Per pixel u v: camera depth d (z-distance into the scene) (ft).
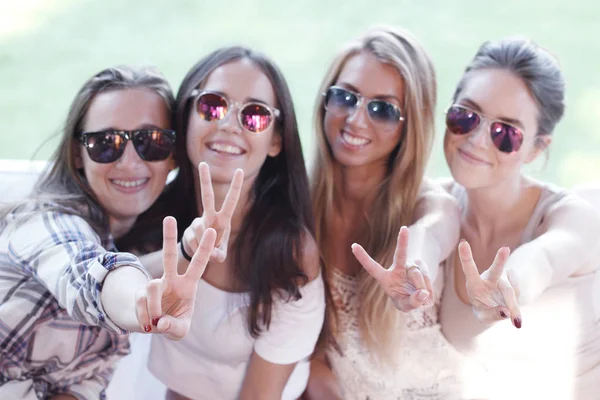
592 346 5.12
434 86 5.08
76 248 3.70
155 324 3.05
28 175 5.57
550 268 4.29
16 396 4.00
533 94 4.70
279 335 4.55
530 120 4.74
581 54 17.85
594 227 4.84
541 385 5.21
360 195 5.28
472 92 4.75
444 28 18.22
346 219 5.37
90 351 4.32
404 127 4.93
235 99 4.40
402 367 5.10
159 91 4.58
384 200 5.12
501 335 5.08
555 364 5.16
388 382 5.12
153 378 5.32
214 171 4.45
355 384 5.19
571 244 4.59
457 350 5.20
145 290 3.13
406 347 5.10
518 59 4.70
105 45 17.76
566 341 5.11
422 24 18.21
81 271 3.48
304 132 12.45
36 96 17.06
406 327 5.09
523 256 4.31
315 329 4.68
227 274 4.72
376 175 5.20
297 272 4.52
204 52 4.74
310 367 5.31
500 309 3.61
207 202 3.67
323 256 5.22
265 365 4.59
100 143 4.33
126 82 4.46
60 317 4.05
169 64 17.75
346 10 18.22
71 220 4.04
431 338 5.14
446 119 4.85
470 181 4.82
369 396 5.17
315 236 5.07
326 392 5.16
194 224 3.76
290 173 4.73
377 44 4.85
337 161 5.24
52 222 3.99
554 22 18.43
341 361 5.20
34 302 3.94
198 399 4.89
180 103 4.59
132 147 4.37
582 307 5.04
